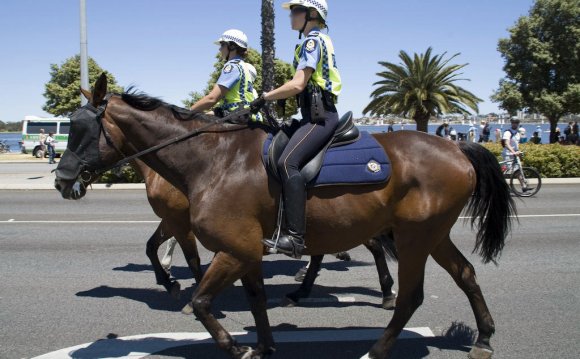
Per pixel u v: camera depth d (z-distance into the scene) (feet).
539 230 30.76
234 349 12.51
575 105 91.15
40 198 47.62
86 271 22.63
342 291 20.10
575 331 15.46
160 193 17.07
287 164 12.21
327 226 12.67
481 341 13.60
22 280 21.17
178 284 18.86
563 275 21.49
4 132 375.04
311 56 12.52
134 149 13.53
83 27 56.70
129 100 13.42
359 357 13.97
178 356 13.98
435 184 13.00
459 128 151.12
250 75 18.57
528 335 15.15
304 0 13.12
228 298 19.39
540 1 90.89
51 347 14.47
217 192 12.62
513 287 19.89
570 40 90.12
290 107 58.23
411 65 89.45
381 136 13.94
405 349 14.46
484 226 14.10
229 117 13.07
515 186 49.21
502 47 94.94
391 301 17.89
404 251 13.17
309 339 15.23
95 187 55.21
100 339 15.11
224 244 12.46
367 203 12.67
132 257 25.20
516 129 47.50
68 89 126.52
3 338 15.10
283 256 26.04
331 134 12.91
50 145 98.43
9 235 30.25
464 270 13.99
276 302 18.83
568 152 59.00
